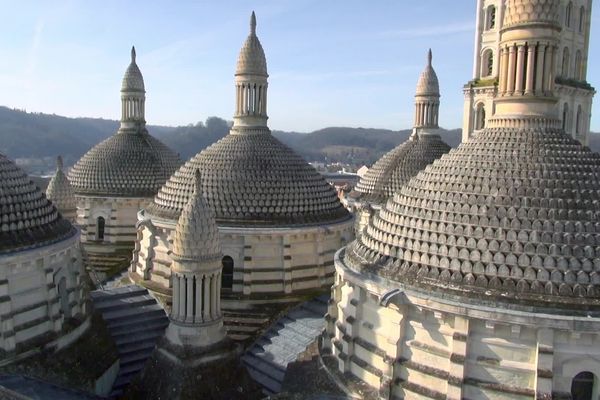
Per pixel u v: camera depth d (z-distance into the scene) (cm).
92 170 6531
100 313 4275
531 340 2630
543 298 2608
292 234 4500
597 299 2591
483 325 2683
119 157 6606
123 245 6444
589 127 6894
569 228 2747
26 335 3356
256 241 4491
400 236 3081
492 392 2694
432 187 3131
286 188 4638
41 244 3397
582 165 3009
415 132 6738
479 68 7250
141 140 6825
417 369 2864
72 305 3725
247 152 4806
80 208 6444
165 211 4734
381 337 3034
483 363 2705
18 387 3178
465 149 3253
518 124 3212
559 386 2628
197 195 3641
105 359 3856
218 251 3712
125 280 5609
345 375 3225
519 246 2736
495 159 3080
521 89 3238
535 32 3173
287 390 3416
